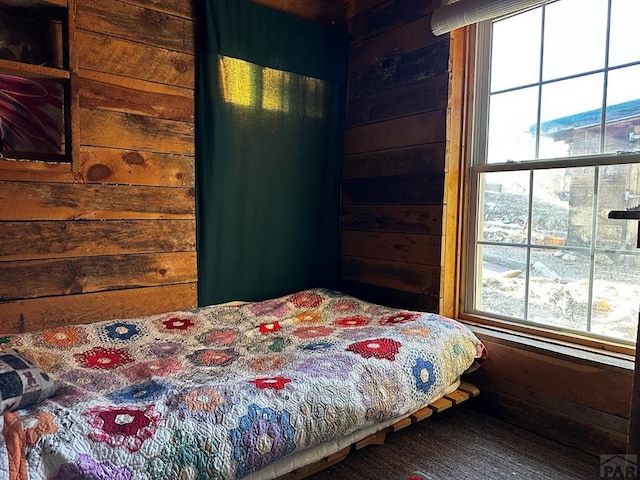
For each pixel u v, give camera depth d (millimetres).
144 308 2371
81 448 1181
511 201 2418
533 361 2188
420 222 2631
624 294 2029
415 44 2645
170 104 2398
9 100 1954
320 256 3102
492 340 2350
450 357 2109
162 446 1258
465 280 2627
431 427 2246
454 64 2500
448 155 2506
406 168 2707
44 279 2072
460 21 2318
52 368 1749
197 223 2547
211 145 2533
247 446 1375
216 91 2523
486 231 2541
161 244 2412
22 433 1172
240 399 1479
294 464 1544
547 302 2297
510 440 2121
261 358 1951
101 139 2191
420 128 2623
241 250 2723
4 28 1937
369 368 1816
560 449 2043
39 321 2068
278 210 2865
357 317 2523
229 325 2357
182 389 1533
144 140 2324
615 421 1921
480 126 2543
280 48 2775
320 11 2971
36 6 1946
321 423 1560
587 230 2131
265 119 2752
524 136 2355
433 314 2422
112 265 2258
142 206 2336
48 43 2035
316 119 2986
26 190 2004
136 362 1888
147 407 1397
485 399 2398
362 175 3000
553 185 2240
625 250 2014
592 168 2096
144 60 2299
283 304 2662
